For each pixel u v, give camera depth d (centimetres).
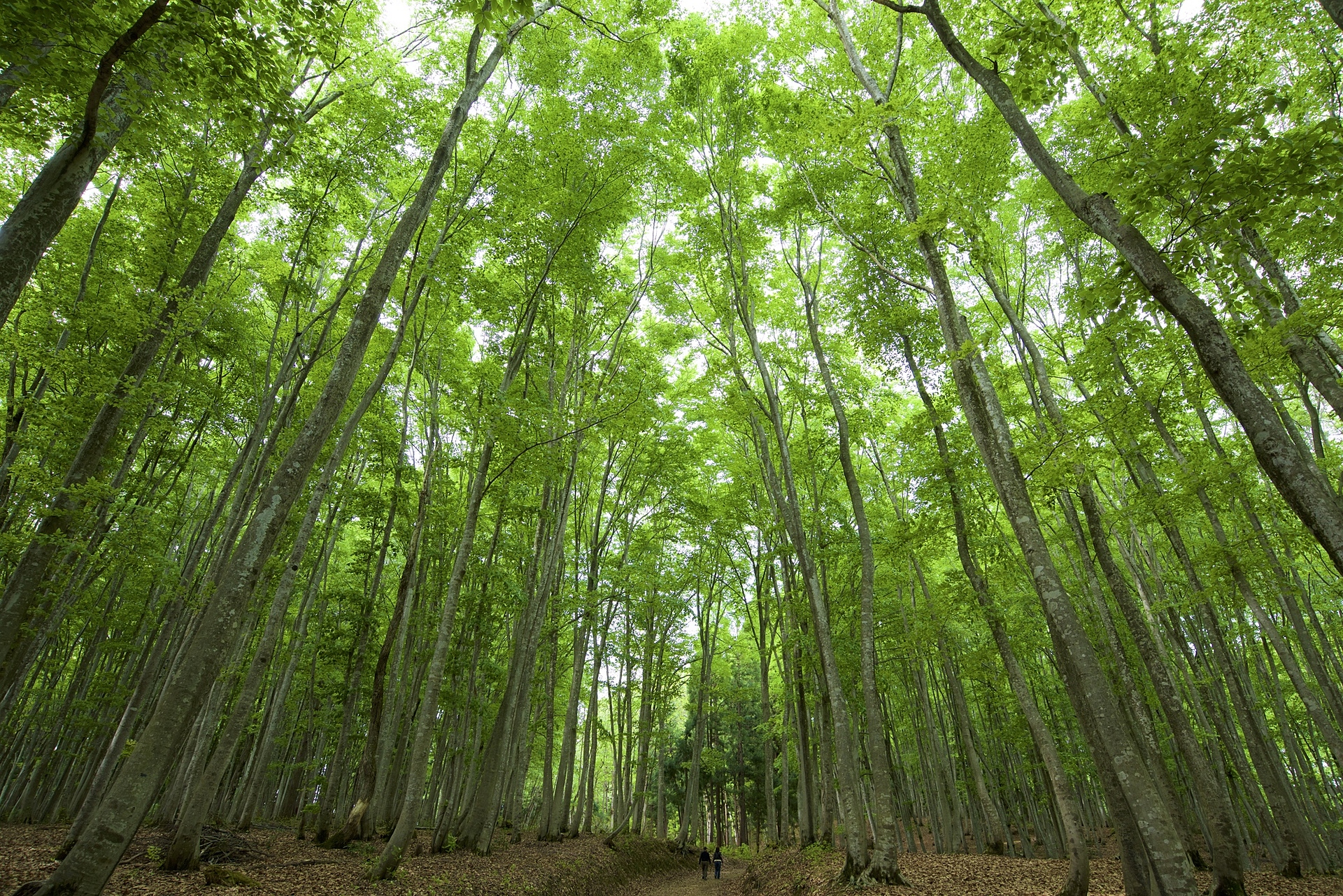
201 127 1128
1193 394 1061
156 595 1694
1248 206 586
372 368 1667
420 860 1233
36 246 614
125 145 746
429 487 1515
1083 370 1140
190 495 2098
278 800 2267
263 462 1148
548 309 1577
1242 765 1458
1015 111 707
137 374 988
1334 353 921
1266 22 912
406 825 1009
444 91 1359
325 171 1223
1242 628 1389
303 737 2150
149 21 524
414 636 1836
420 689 2102
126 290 1041
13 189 1163
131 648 1466
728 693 3012
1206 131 604
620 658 2891
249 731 1797
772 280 1856
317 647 1745
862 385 1830
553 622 1845
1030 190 1407
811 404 1756
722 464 2342
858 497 1273
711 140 1556
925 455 1332
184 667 540
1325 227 809
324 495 1020
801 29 1386
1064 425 1034
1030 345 1216
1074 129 1166
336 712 1942
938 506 1289
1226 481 1124
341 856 1180
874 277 1406
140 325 1000
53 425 982
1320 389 807
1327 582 1558
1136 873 758
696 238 1650
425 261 1288
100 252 1280
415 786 1027
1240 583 1145
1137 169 649
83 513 945
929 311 1336
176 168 1164
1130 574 1762
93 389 998
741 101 1502
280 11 673
